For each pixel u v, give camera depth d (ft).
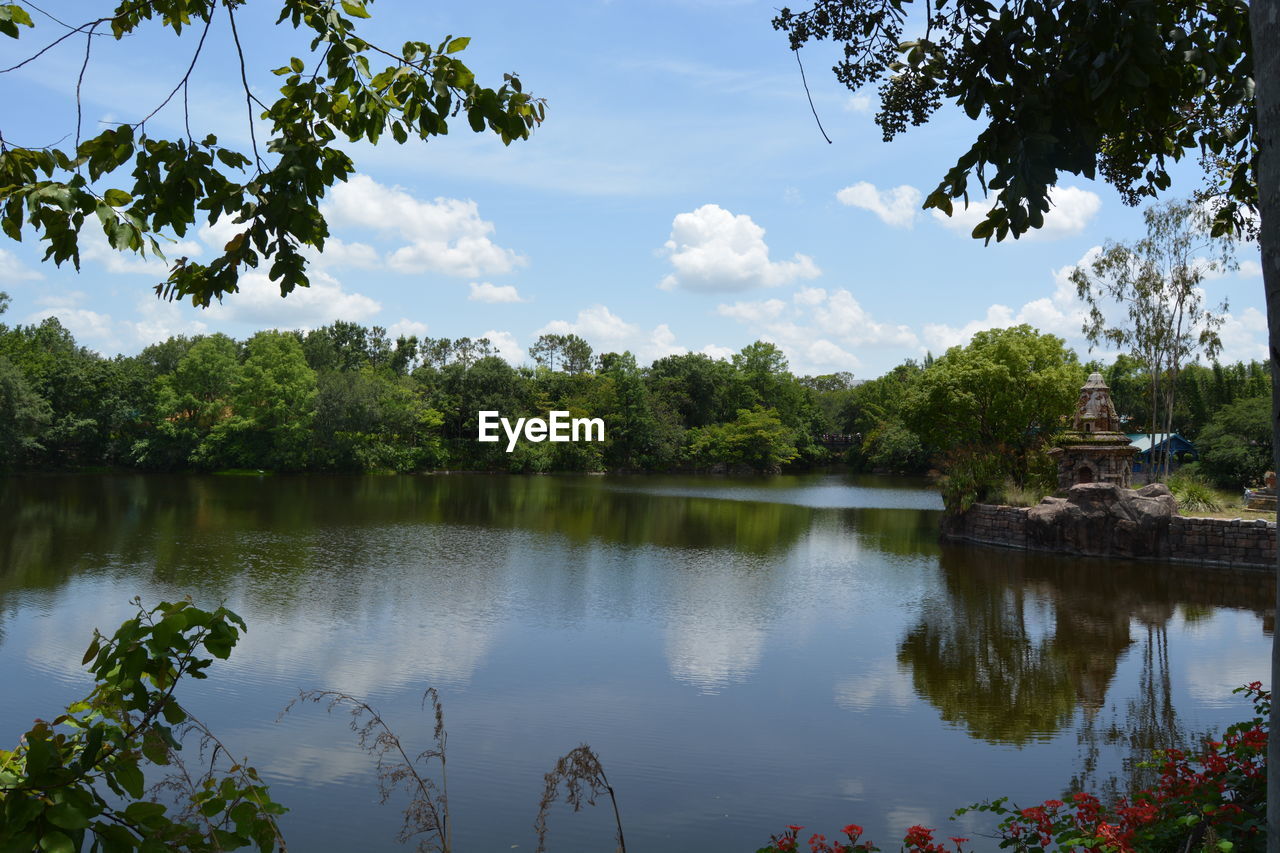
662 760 32.91
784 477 254.68
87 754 9.14
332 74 11.51
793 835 15.99
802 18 15.55
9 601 58.95
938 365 117.60
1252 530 83.10
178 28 12.56
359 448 215.51
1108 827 12.99
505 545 94.02
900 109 15.88
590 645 51.03
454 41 12.41
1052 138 10.91
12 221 10.42
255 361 213.66
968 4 12.11
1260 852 12.94
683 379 294.66
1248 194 15.96
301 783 29.94
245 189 10.98
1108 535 89.66
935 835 26.55
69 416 195.83
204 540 90.68
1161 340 114.73
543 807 13.16
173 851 9.27
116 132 10.78
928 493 189.06
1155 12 10.64
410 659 46.93
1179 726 37.35
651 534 108.17
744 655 49.42
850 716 38.42
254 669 44.14
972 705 40.32
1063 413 109.70
